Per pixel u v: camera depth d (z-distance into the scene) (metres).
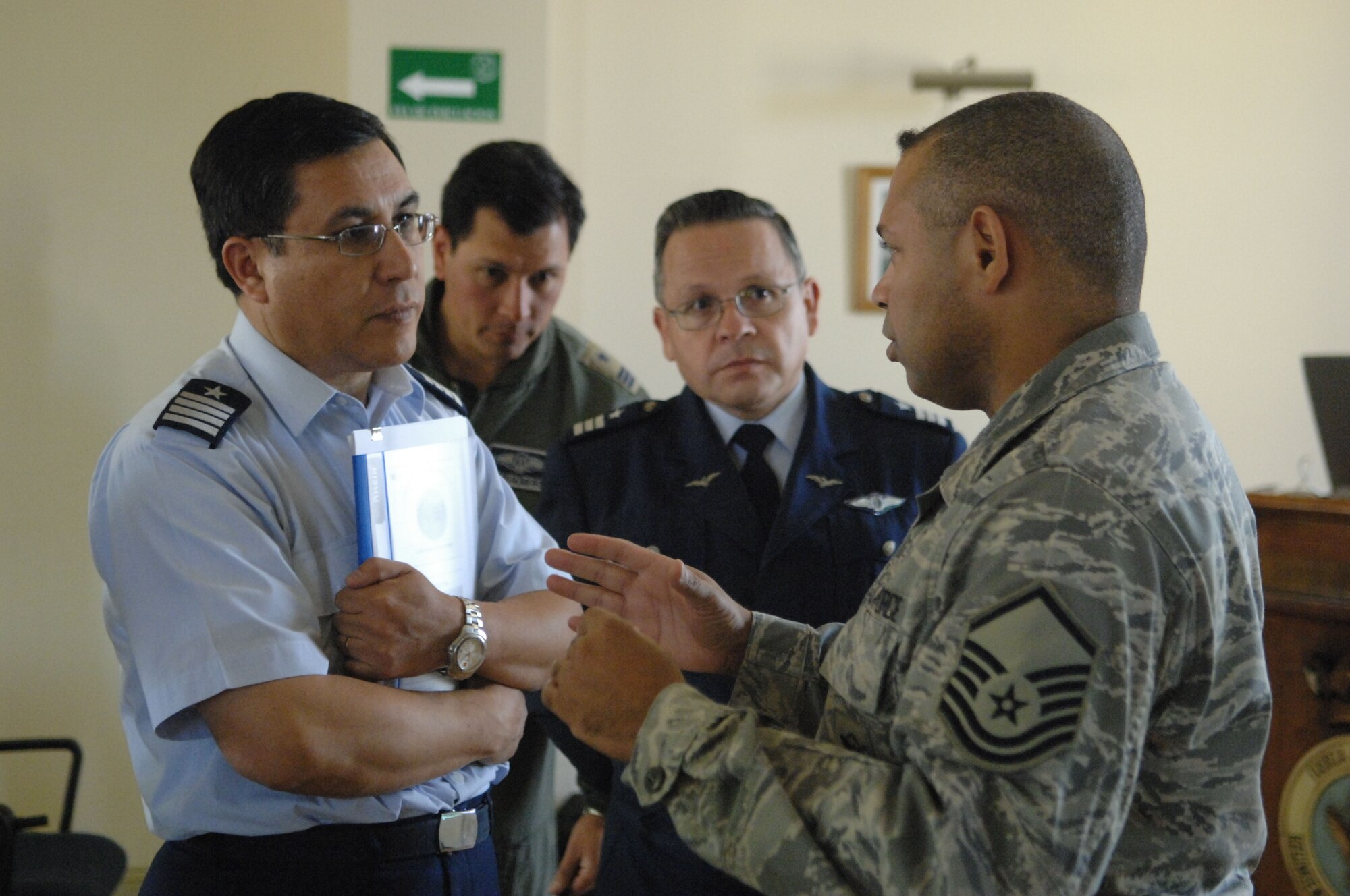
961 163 1.11
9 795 3.12
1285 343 4.69
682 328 1.91
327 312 1.40
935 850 0.91
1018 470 1.01
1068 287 1.08
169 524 1.31
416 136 3.47
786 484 1.87
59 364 3.20
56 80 3.20
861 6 4.54
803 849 0.96
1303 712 1.86
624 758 1.11
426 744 1.35
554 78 3.94
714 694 1.72
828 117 4.53
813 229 4.55
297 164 1.38
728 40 4.34
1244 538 1.05
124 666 1.41
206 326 3.29
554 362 2.57
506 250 2.32
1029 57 4.60
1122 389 1.04
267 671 1.27
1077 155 1.08
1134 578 0.94
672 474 1.92
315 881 1.33
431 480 1.45
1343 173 4.65
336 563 1.44
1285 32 4.63
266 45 3.37
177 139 3.28
